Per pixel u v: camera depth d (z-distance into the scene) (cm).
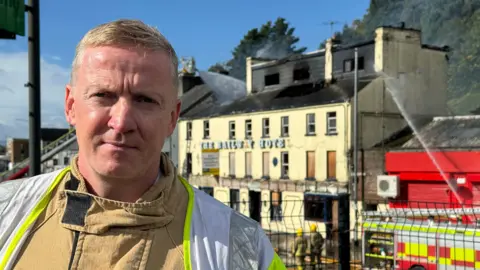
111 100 170
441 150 2067
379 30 2728
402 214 990
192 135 3634
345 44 2973
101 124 168
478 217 980
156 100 174
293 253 1162
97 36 172
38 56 461
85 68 171
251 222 201
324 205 2538
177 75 188
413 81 2775
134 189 180
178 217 186
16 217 182
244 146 3181
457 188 1984
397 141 2488
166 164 197
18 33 440
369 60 2812
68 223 176
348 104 2539
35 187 191
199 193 204
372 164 2461
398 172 2209
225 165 3334
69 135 4606
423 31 4431
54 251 172
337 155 2581
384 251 998
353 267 1046
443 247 902
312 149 2719
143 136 170
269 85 3584
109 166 168
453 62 4081
